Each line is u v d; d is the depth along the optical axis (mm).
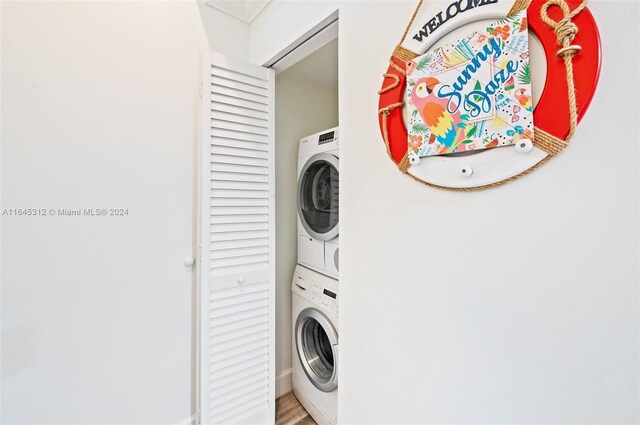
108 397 1194
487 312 644
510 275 606
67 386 1106
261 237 1479
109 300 1188
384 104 833
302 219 1758
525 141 568
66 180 1081
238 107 1386
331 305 1438
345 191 976
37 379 1049
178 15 1337
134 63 1222
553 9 539
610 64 487
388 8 830
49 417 1072
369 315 907
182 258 1369
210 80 1296
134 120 1226
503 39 594
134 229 1238
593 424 517
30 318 1030
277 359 1853
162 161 1303
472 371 671
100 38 1143
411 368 794
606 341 500
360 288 934
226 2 1449
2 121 964
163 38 1297
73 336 1114
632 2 468
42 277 1048
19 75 986
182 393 1383
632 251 472
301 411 1689
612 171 487
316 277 1611
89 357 1149
